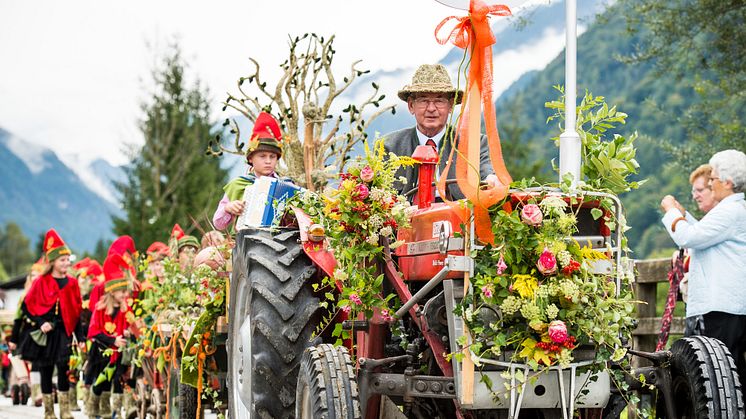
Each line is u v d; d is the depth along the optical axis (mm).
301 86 7789
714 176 6551
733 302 6359
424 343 5062
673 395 4844
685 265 7121
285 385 5402
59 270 12227
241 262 5918
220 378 7660
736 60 12578
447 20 4574
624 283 4613
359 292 4980
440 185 4656
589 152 5023
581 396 4492
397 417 5074
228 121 7633
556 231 4402
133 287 11141
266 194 6133
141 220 32875
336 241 5145
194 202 33125
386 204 5016
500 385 4438
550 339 4328
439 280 4500
